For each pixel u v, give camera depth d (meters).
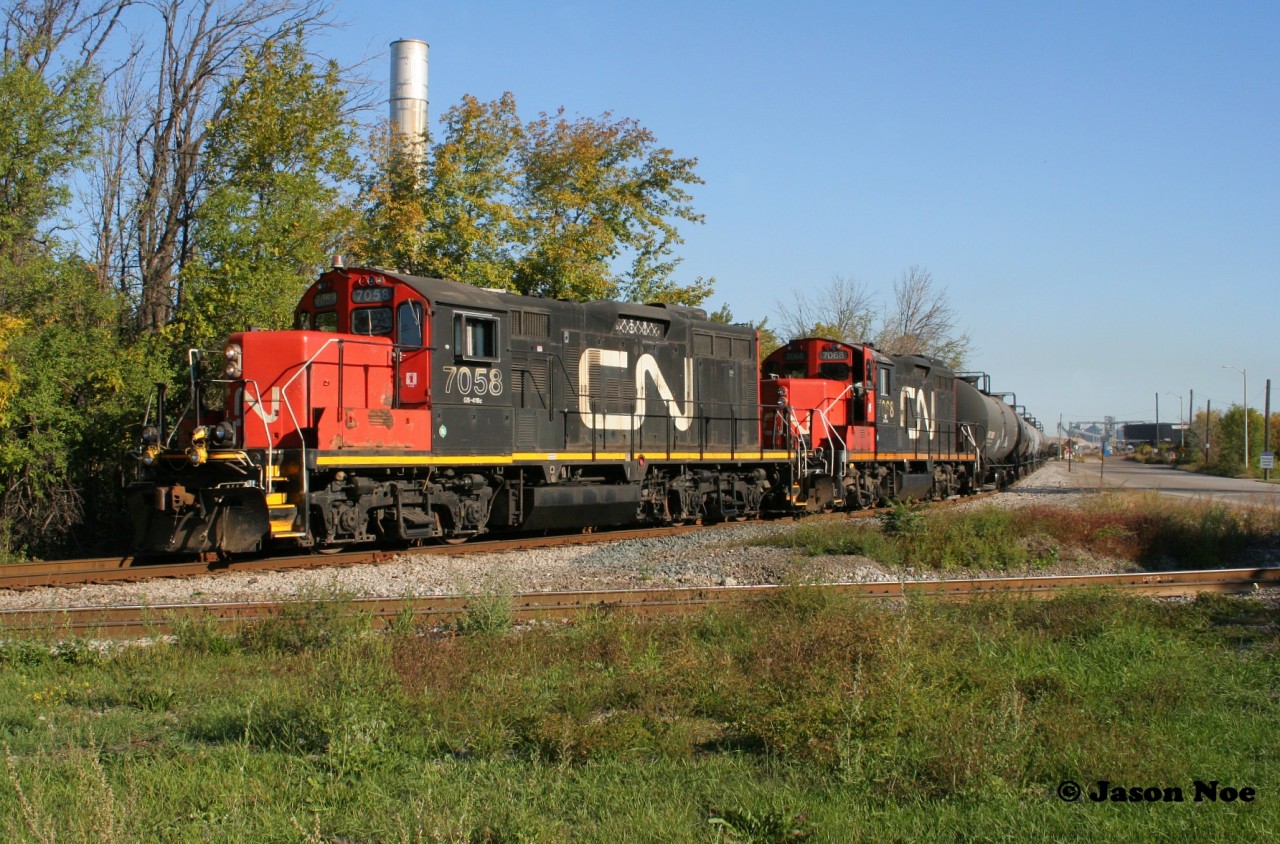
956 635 10.25
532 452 18.61
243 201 21.61
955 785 6.53
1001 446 39.00
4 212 19.66
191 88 24.36
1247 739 7.56
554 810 6.27
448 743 7.56
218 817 6.09
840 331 51.50
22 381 17.97
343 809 6.29
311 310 17.48
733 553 16.81
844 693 7.79
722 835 5.80
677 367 21.95
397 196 29.22
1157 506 23.91
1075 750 7.08
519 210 31.44
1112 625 11.00
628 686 8.78
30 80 19.69
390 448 16.06
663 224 33.75
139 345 20.28
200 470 15.46
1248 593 13.70
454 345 17.11
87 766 6.48
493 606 11.20
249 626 10.80
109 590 13.46
